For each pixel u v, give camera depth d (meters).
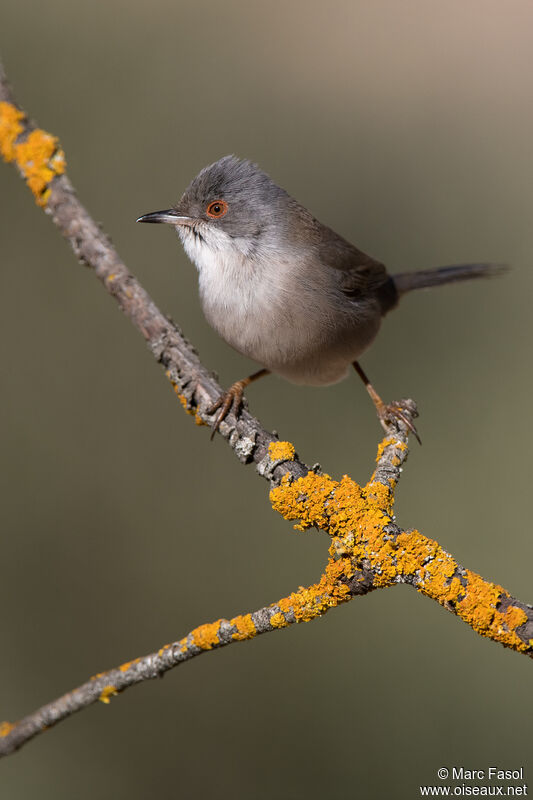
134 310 6.45
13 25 12.38
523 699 9.45
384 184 13.51
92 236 6.58
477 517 10.72
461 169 13.66
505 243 13.10
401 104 14.25
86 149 12.38
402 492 10.97
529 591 10.10
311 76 14.10
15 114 6.68
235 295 7.48
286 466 5.57
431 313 12.37
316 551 10.67
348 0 15.49
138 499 10.98
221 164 7.67
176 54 13.19
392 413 7.73
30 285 11.60
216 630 4.98
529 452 11.20
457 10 15.65
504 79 14.66
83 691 5.09
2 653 10.05
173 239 12.14
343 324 7.67
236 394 6.07
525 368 11.95
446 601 4.80
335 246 7.84
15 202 11.61
